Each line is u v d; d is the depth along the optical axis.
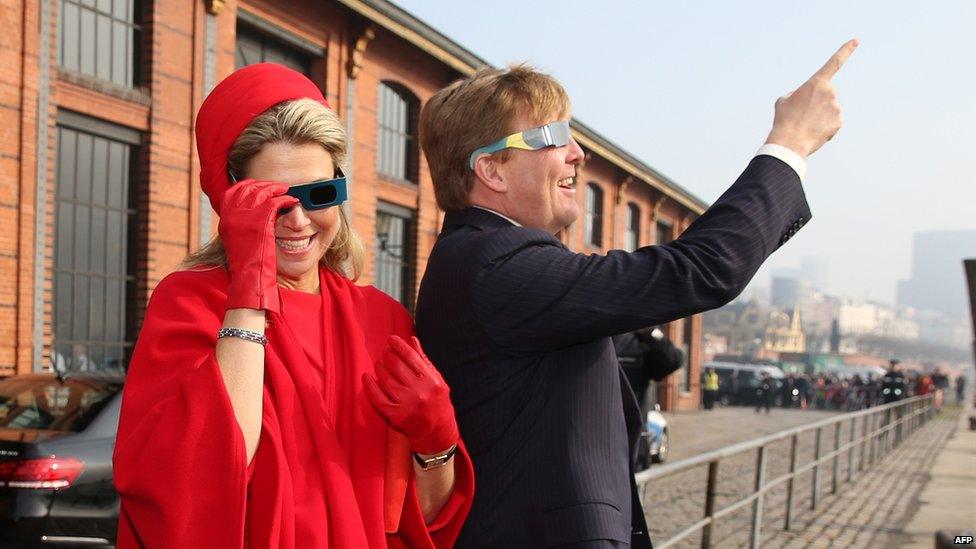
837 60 1.59
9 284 9.62
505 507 1.51
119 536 1.26
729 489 9.57
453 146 1.71
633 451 1.68
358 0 14.59
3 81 9.59
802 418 32.44
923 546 7.38
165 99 11.56
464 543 1.54
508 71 1.72
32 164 9.86
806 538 7.55
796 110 1.56
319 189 1.37
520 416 1.53
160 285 1.37
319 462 1.30
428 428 1.34
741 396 42.72
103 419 5.21
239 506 1.14
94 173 10.97
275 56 14.01
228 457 1.15
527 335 1.49
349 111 15.26
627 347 3.91
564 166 1.69
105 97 10.80
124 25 11.29
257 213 1.27
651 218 31.77
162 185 11.52
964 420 29.77
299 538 1.24
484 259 1.54
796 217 1.53
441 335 1.61
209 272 1.38
